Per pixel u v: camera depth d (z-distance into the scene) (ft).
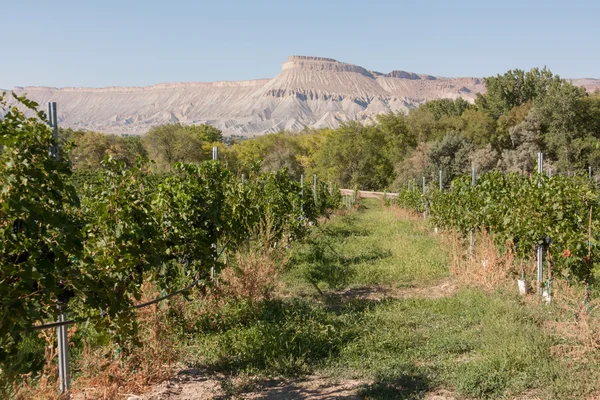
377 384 16.70
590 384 15.49
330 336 21.39
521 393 15.65
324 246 43.91
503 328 20.81
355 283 32.60
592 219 25.38
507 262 28.96
